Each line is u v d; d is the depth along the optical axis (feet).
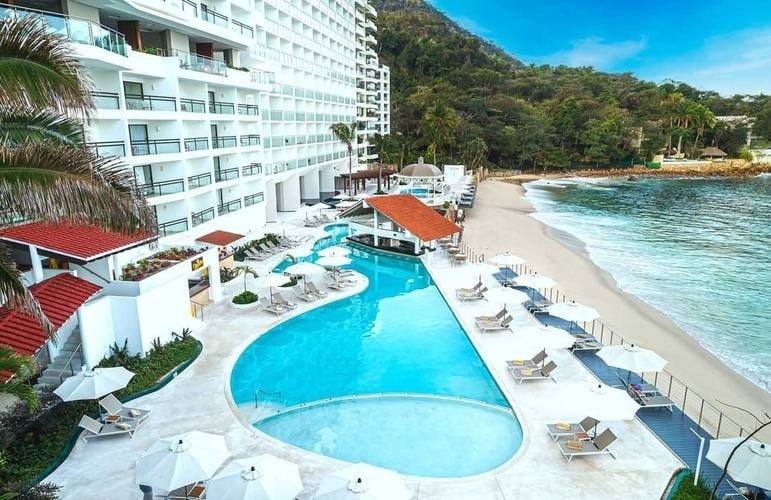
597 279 103.76
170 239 92.17
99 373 45.16
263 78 133.69
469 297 83.76
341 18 229.86
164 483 32.50
